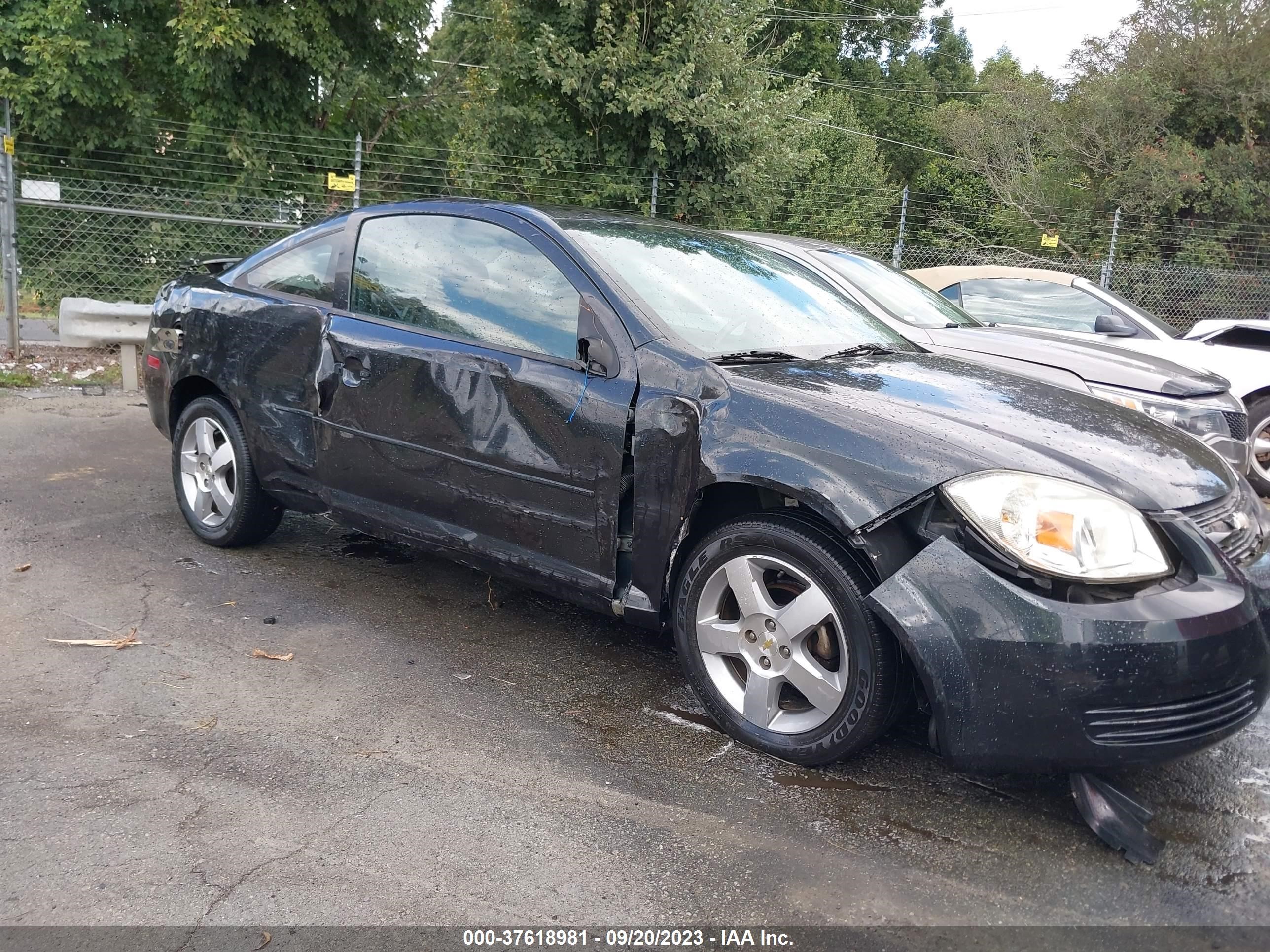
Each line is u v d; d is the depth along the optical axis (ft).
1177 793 9.20
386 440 11.96
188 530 15.60
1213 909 7.47
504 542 11.13
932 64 121.08
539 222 11.34
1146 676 7.57
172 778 8.63
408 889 7.29
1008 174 75.72
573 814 8.39
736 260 12.85
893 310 19.99
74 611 12.23
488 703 10.43
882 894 7.50
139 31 41.22
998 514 8.06
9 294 28.32
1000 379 11.01
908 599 8.17
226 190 40.91
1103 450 8.92
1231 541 8.63
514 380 10.75
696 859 7.84
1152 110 68.28
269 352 13.35
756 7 46.06
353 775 8.84
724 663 9.85
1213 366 22.29
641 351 10.09
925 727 10.27
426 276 12.06
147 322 26.14
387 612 12.80
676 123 41.22
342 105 46.93
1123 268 47.39
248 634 11.86
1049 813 8.71
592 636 12.42
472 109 46.19
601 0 41.78
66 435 21.40
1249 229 65.57
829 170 76.79
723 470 9.17
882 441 8.71
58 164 40.65
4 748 8.94
